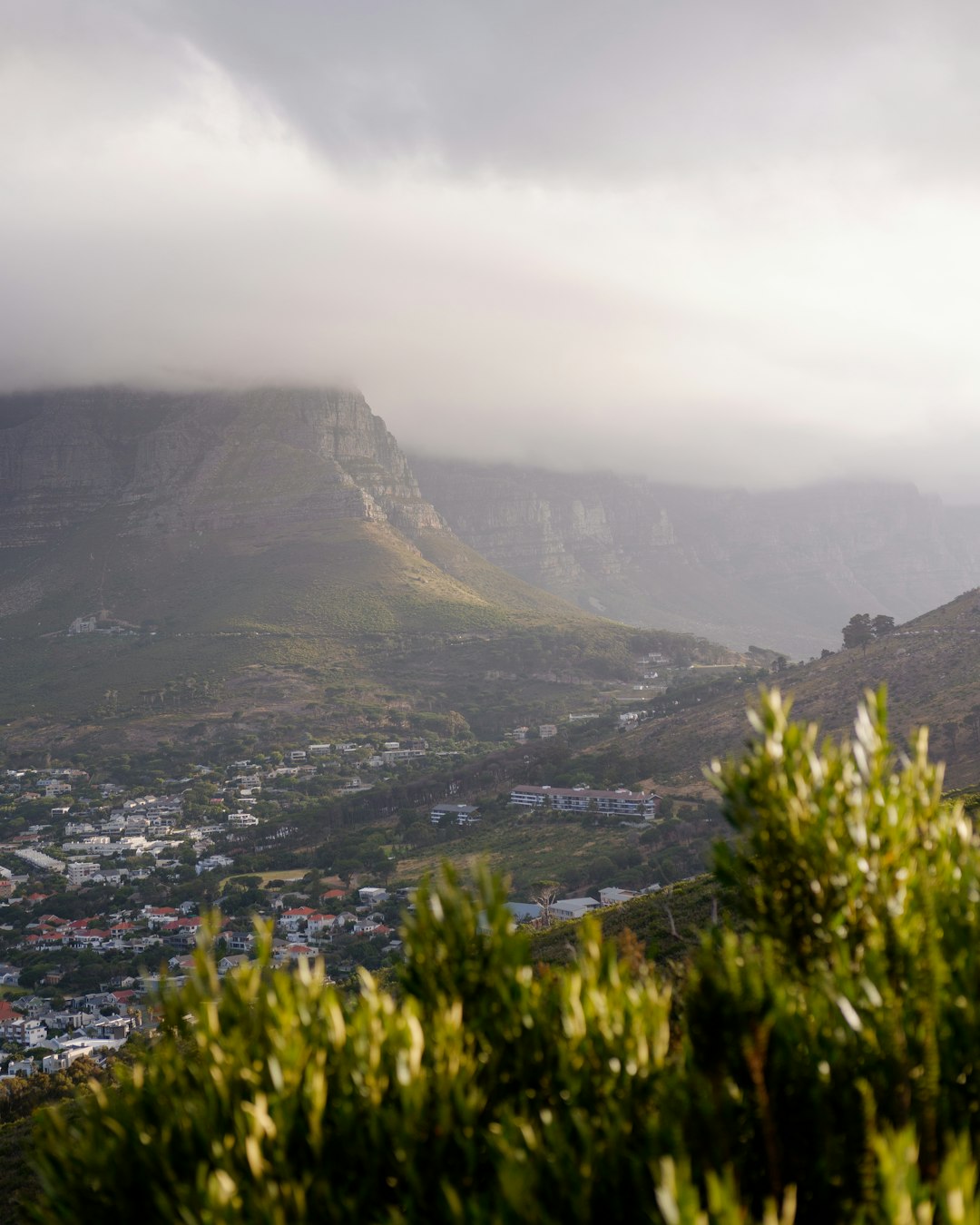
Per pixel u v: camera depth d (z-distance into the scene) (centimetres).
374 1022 690
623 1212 586
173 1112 669
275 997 721
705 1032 686
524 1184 551
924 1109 611
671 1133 597
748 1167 626
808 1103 639
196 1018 728
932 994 657
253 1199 590
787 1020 679
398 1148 626
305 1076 661
